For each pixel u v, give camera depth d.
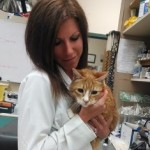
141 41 2.03
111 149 1.31
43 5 0.78
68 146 0.71
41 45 0.79
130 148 1.38
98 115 0.82
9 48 2.02
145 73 1.70
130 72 2.01
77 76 0.90
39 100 0.73
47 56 0.80
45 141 0.70
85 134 0.73
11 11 2.10
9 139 1.06
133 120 1.87
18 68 2.03
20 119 0.73
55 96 0.76
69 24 0.78
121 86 2.00
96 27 2.96
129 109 1.90
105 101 0.87
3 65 2.03
